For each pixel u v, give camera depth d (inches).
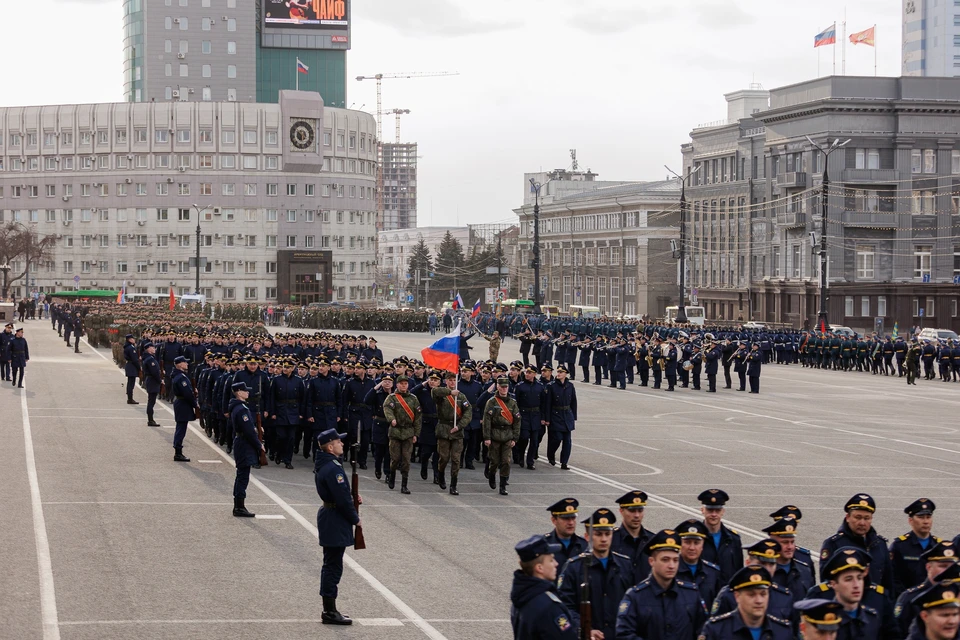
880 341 2588.6
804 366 2815.0
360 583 628.7
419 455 1110.4
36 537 714.2
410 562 679.7
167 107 5787.4
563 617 354.9
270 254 5880.9
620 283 5821.9
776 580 438.3
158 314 2817.4
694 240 5270.7
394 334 3791.8
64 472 964.6
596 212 6077.8
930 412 1734.7
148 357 1301.7
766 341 2881.4
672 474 1053.2
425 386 1000.2
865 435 1413.6
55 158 5856.3
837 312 4047.7
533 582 360.2
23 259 5935.0
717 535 479.8
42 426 1266.0
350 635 531.2
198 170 5802.2
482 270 7352.4
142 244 5816.9
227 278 5836.6
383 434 986.7
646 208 5595.5
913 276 4101.9
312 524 786.2
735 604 379.2
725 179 5004.9
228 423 1095.6
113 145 5807.1
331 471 558.6
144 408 1476.4
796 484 1002.7
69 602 572.4
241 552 695.7
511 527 791.1
